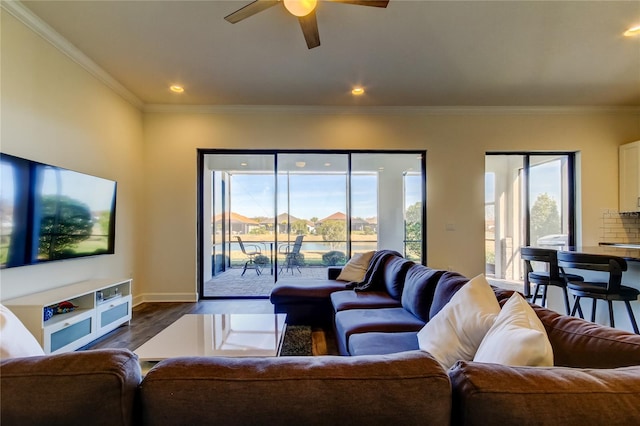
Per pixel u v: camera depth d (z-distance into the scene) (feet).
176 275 14.66
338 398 2.07
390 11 8.29
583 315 10.00
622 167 15.07
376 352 5.57
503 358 2.95
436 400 2.09
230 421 2.04
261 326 7.98
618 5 8.06
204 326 7.99
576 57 10.64
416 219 15.93
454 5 8.07
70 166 10.10
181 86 12.75
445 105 14.98
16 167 7.86
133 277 13.78
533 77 12.12
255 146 14.97
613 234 15.14
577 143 15.23
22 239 8.01
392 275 9.62
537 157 15.97
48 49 9.20
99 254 11.07
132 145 13.73
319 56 10.56
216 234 16.79
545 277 9.97
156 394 2.07
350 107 15.08
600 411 2.01
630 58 10.70
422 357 2.33
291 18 8.55
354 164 16.30
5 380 2.01
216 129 14.87
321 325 11.12
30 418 1.97
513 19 8.64
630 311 7.93
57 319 8.27
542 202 16.01
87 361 2.13
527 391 2.05
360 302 9.01
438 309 6.26
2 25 7.87
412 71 11.62
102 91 11.68
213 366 2.22
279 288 11.43
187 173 14.75
